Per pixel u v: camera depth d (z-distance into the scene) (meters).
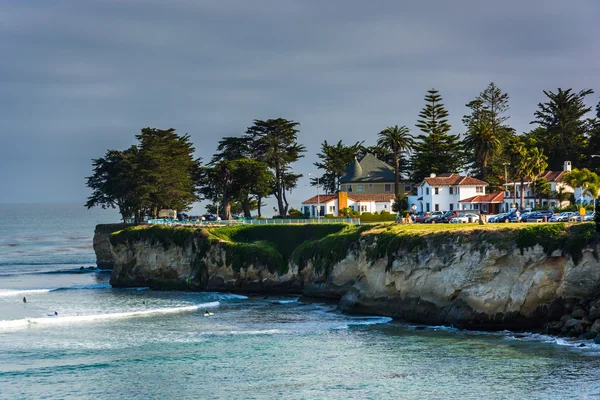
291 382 87.00
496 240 112.44
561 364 90.25
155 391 84.38
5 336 112.00
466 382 85.31
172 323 122.06
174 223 190.00
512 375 87.00
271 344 105.62
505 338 104.94
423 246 120.88
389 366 92.62
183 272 172.88
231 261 162.62
